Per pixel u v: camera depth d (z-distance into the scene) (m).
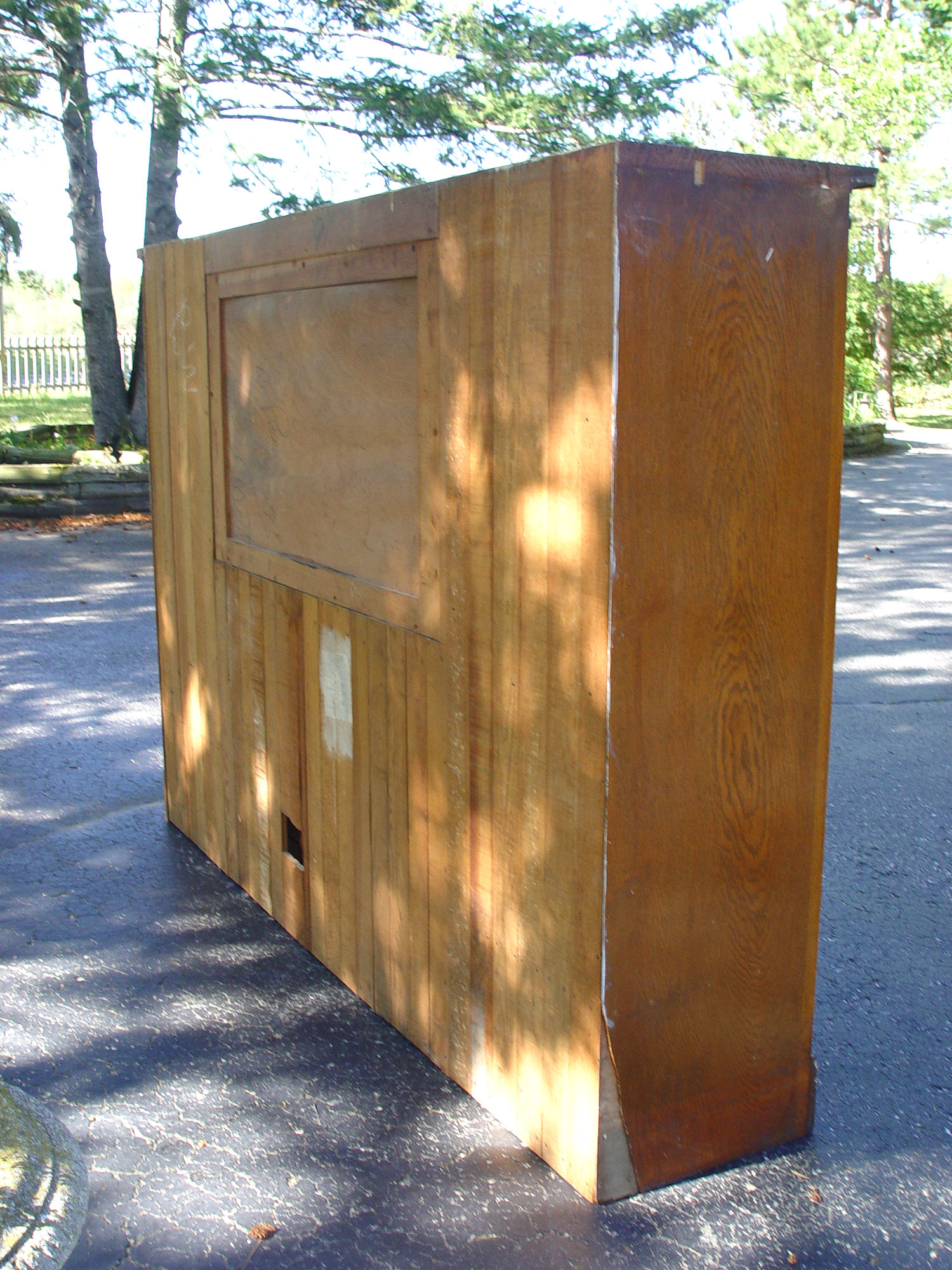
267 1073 2.76
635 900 2.19
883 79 22.19
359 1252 2.17
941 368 33.34
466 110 12.66
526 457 2.20
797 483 2.20
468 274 2.29
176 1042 2.89
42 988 3.14
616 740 2.09
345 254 2.71
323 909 3.24
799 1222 2.27
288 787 3.34
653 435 2.02
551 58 12.72
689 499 2.08
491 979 2.53
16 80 11.88
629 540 2.03
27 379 23.77
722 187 2.00
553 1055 2.36
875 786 4.75
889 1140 2.54
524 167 2.10
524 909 2.38
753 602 2.20
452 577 2.46
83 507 11.77
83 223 13.12
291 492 3.14
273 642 3.31
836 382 2.21
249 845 3.66
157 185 12.94
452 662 2.50
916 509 13.18
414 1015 2.86
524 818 2.34
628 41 12.84
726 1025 2.37
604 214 1.92
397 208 2.49
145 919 3.55
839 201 2.13
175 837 4.18
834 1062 2.85
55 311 39.09
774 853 2.35
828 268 2.15
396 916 2.87
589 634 2.09
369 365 2.70
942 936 3.52
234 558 3.50
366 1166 2.42
